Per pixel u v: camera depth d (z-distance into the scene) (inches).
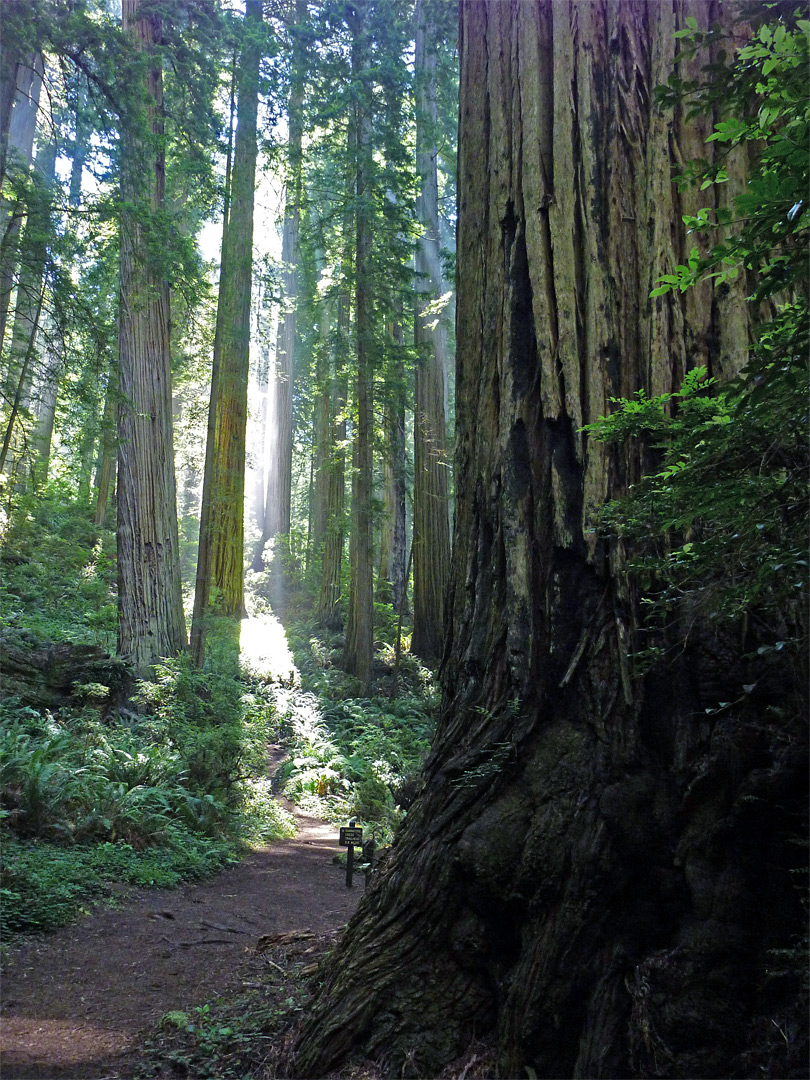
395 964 140.3
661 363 148.1
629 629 135.6
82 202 431.8
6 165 399.9
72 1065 154.9
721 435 94.8
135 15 550.3
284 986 185.3
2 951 215.0
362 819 489.1
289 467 1190.9
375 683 761.0
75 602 685.9
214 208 649.6
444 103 825.5
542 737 141.2
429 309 741.9
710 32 89.0
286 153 751.1
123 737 412.2
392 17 742.5
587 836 126.3
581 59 165.3
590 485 148.4
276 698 654.5
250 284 684.7
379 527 781.3
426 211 883.4
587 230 159.5
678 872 120.5
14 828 292.2
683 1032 110.0
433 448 835.4
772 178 74.4
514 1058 122.8
